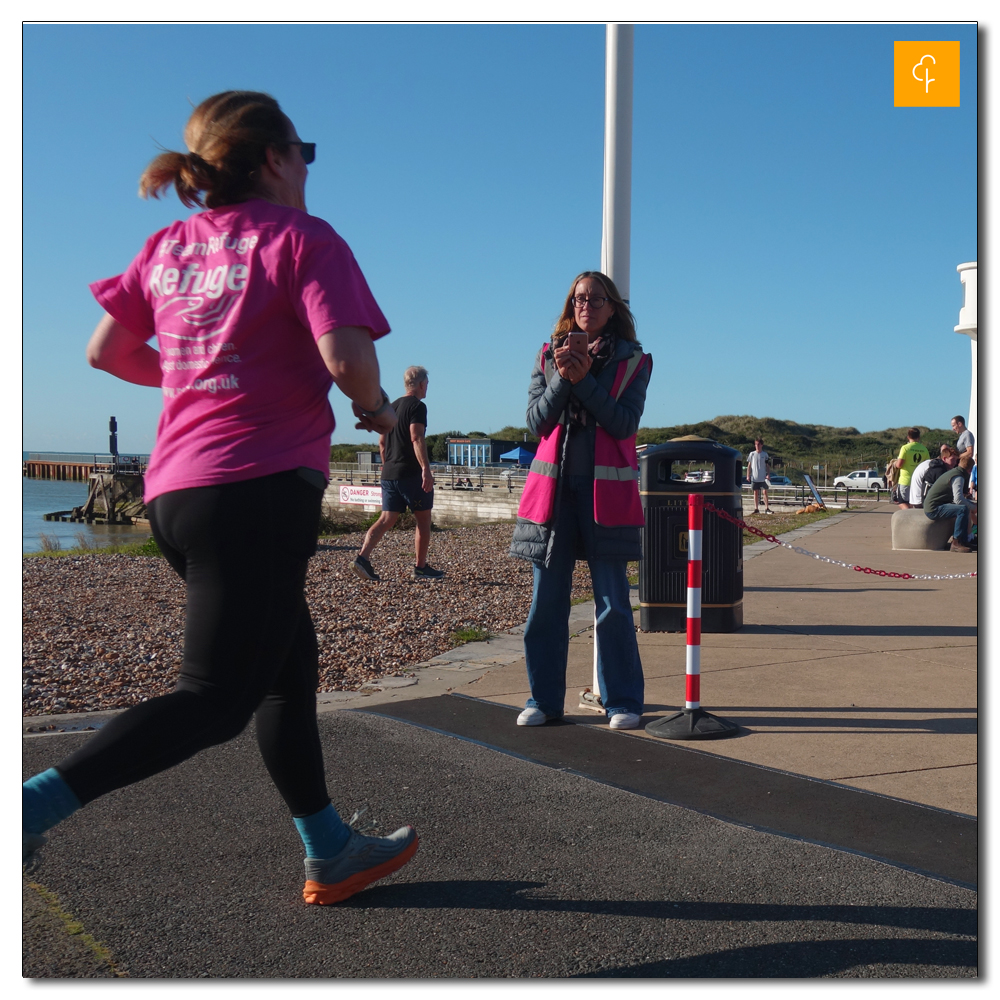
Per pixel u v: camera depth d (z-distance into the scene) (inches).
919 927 88.6
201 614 75.9
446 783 130.2
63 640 232.4
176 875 99.9
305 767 90.3
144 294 85.4
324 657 219.0
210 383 77.9
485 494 2030.0
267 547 76.5
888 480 796.6
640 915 91.2
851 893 95.9
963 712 170.4
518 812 119.4
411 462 319.9
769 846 108.4
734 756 144.6
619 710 162.4
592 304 159.6
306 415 80.7
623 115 168.4
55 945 85.1
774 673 204.1
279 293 78.4
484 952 84.2
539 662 163.0
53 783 67.4
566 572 163.3
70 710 174.1
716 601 252.7
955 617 279.1
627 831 113.1
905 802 123.6
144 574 366.0
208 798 122.0
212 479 75.4
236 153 83.9
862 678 199.0
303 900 94.3
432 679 198.1
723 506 251.3
